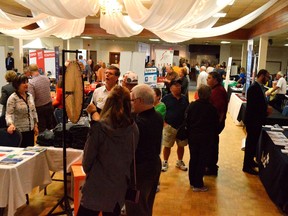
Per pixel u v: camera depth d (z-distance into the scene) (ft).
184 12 13.09
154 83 23.41
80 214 6.85
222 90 14.49
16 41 33.14
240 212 11.58
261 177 14.24
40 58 29.78
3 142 11.43
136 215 8.07
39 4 12.89
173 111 14.64
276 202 11.59
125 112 6.79
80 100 9.67
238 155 18.49
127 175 7.02
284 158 11.28
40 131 17.15
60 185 13.17
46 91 17.20
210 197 12.75
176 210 11.54
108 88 11.28
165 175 14.92
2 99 15.58
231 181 14.53
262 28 29.43
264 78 14.82
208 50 70.28
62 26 21.70
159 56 31.89
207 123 12.80
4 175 8.76
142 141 7.93
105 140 6.61
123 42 59.06
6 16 16.93
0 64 21.22
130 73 11.37
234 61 69.00
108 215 7.02
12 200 8.84
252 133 15.14
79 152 10.53
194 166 13.17
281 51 66.59
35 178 10.05
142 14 15.60
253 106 14.82
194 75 70.38
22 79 12.10
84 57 44.29
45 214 10.65
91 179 6.75
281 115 19.86
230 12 28.86
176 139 15.21
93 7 15.38
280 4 22.53
